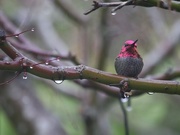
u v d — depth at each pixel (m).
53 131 10.53
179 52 12.71
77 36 11.83
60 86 11.05
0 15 8.72
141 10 11.41
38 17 11.29
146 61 10.89
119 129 12.78
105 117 10.73
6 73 10.64
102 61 10.03
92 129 10.45
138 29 11.40
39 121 10.66
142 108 12.91
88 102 10.51
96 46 10.48
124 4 5.03
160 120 12.78
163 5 5.18
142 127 12.74
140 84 4.81
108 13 10.25
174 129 12.68
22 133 10.66
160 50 11.09
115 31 10.46
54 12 12.00
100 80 4.77
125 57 5.22
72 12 10.89
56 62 7.94
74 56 7.87
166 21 11.96
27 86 11.13
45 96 12.84
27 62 4.58
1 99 10.74
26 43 8.74
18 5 11.28
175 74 7.45
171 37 11.29
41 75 4.64
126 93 4.87
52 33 11.52
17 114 10.74
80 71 4.73
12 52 4.56
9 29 8.65
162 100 12.88
